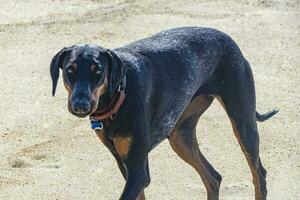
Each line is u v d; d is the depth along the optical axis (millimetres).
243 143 8492
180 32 8180
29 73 12461
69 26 14172
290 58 12914
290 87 11938
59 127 10789
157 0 15398
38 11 14961
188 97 8062
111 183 9484
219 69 8344
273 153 10086
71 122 10922
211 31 8359
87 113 6812
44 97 11633
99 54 7004
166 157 10031
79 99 6770
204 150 10172
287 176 9586
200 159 8734
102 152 10172
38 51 13258
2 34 13922
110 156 10086
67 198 9141
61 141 10422
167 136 8156
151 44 7883
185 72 7918
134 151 7340
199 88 8266
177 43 8008
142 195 8078
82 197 9180
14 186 9359
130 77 7332
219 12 14773
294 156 10023
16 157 9977
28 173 9648
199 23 14219
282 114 11102
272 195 9203
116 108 7203
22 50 13305
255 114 8602
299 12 14758
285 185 9398
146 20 14336
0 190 9258
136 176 7332
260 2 15227
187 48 8023
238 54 8383
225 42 8344
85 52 6980
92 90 6875
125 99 7242
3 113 11172
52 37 13750
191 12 14758
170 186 9398
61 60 7184
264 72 12438
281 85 11992
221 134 10562
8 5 15289
